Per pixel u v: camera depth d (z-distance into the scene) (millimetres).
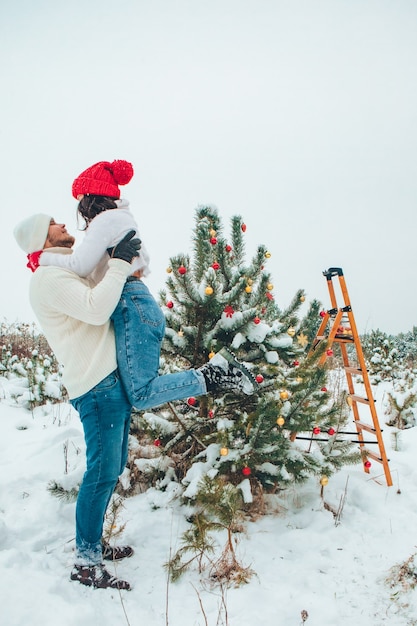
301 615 1950
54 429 4590
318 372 2867
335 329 3547
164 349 3250
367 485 3342
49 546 2551
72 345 2215
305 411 2951
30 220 2330
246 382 2344
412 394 5277
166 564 2256
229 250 3477
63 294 2131
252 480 3057
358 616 1983
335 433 3189
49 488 2885
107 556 2463
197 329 3244
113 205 2439
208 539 2479
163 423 3127
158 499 2955
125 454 2465
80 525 2211
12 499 3078
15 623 1828
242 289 3117
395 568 2271
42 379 5758
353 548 2549
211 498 2348
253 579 2264
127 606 2062
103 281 2135
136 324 2258
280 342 3217
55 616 1887
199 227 3520
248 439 2961
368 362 9281
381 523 2818
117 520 2791
